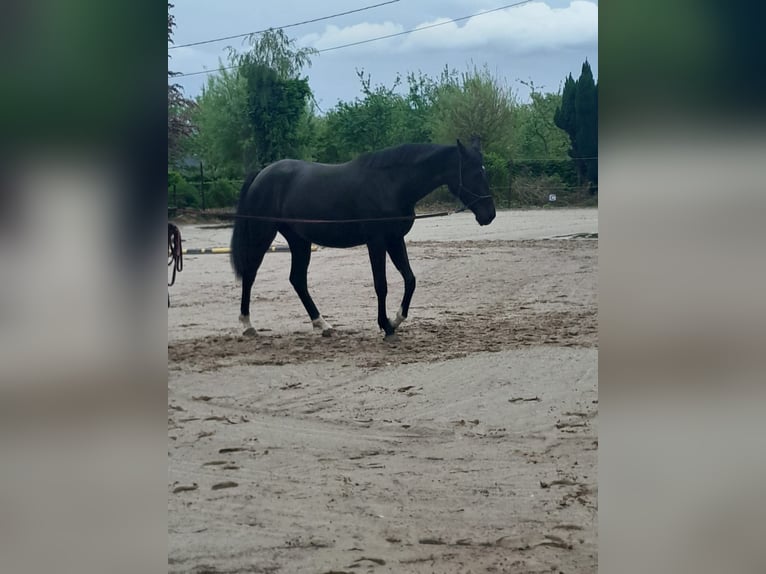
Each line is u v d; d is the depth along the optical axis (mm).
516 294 11555
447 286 12164
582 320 10047
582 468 5676
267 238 9305
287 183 9094
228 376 8023
